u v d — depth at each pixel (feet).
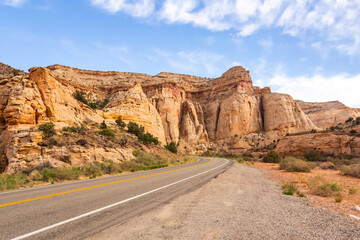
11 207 17.80
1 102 83.46
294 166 64.75
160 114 335.47
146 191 25.50
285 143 168.55
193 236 11.41
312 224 13.67
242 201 20.04
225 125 350.43
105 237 11.42
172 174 47.34
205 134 352.90
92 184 31.76
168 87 370.94
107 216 15.24
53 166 57.72
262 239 11.00
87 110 127.44
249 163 111.96
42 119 84.89
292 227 12.93
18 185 34.50
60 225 13.33
